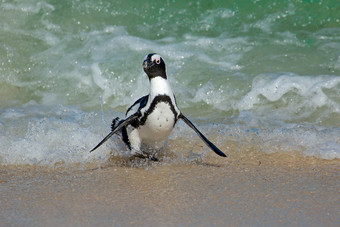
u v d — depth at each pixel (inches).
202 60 583.5
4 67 601.0
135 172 371.6
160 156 405.1
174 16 664.4
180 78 555.2
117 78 564.4
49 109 524.1
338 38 605.0
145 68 358.0
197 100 526.3
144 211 299.7
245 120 474.9
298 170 369.1
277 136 426.9
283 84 512.4
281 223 281.4
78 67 590.9
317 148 402.9
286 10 650.8
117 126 370.9
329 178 351.3
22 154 396.5
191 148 419.8
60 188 339.0
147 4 676.7
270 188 334.3
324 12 641.0
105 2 681.6
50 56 615.2
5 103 552.4
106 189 336.8
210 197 320.2
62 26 657.0
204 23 651.5
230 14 657.0
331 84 502.9
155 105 362.0
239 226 278.1
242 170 371.6
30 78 590.2
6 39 637.9
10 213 298.2
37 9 676.7
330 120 466.6
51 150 406.9
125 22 659.4
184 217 290.7
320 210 298.2
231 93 523.5
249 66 564.7
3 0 687.1
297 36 615.2
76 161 393.4
